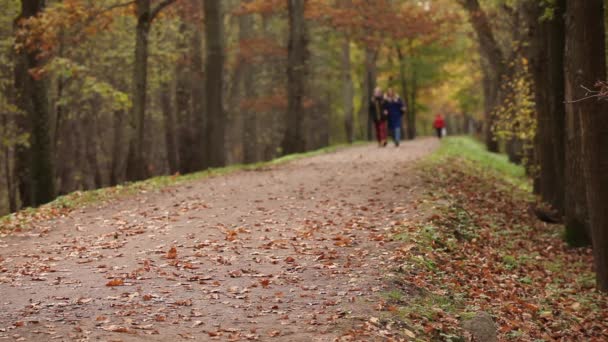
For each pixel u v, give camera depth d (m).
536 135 19.44
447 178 19.17
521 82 20.00
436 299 8.92
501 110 21.12
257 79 49.00
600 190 10.91
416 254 10.61
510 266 12.09
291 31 33.00
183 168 33.72
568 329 9.36
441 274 10.13
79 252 11.01
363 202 15.06
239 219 13.56
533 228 15.83
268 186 18.08
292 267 9.85
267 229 12.45
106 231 12.72
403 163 22.14
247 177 20.47
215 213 14.29
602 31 10.76
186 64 33.34
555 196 17.02
